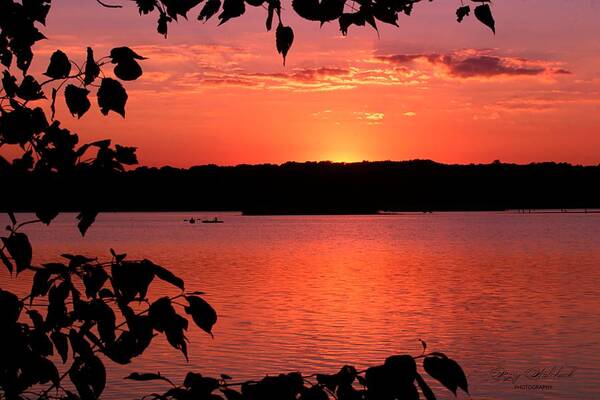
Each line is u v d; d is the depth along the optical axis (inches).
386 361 99.3
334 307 1657.2
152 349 1094.4
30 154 117.5
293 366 1026.1
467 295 1882.4
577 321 1429.6
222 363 1032.8
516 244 4269.2
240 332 1293.1
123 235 6166.3
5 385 105.4
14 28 118.4
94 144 118.3
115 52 111.3
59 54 110.6
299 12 103.3
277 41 106.7
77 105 110.7
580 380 949.2
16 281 1861.5
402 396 96.3
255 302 1747.0
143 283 111.9
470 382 941.8
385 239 5032.0
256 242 4751.5
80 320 111.9
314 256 3432.6
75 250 3991.1
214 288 2038.6
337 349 1156.5
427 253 3592.5
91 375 110.0
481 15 113.1
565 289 1982.0
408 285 2135.8
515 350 1151.6
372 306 1676.9
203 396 109.7
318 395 104.2
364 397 98.7
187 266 2856.8
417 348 1162.6
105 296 113.7
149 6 117.0
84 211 116.4
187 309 112.0
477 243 4416.8
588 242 4414.4
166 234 6220.5
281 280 2281.0
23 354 106.6
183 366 994.7
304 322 1425.9
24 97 114.8
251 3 107.0
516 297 1829.5
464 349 1160.8
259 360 1058.7
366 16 109.7
